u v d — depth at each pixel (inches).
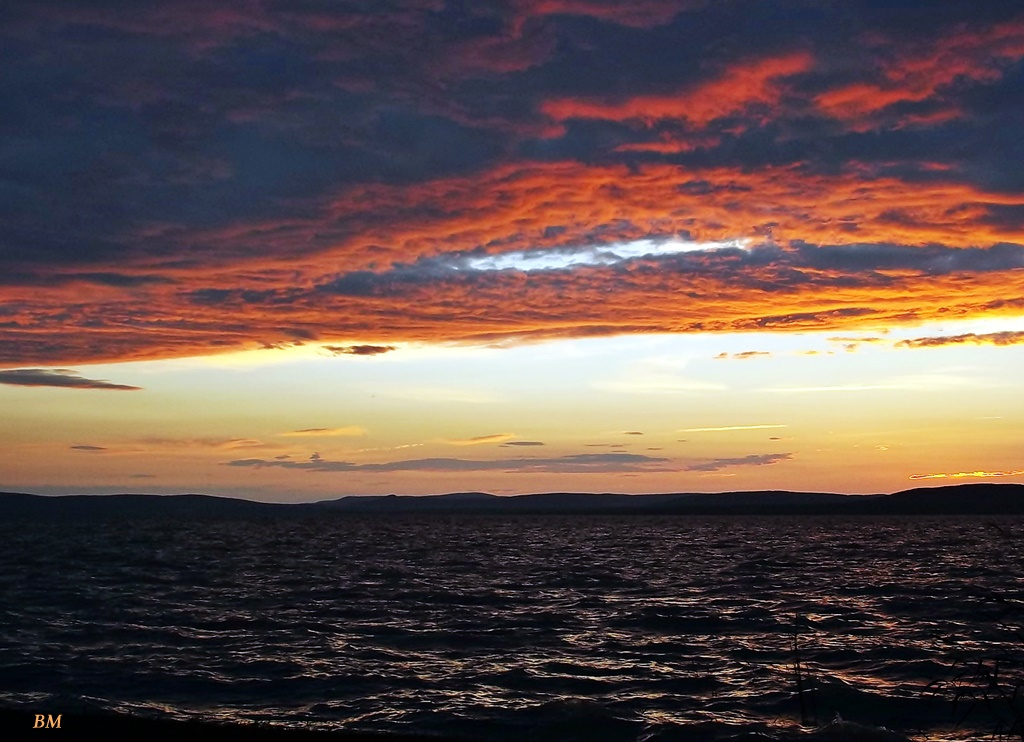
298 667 884.6
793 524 7298.2
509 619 1272.1
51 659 903.7
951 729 650.8
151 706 725.9
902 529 5831.7
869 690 765.3
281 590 1716.3
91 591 1667.1
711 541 4286.4
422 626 1194.6
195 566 2439.7
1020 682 387.9
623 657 959.0
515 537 4864.7
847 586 1788.9
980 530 5570.9
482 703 741.9
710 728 656.4
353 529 6156.5
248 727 547.2
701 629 1165.7
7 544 3683.6
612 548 3641.7
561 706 722.2
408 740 525.3
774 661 922.7
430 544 3983.8
